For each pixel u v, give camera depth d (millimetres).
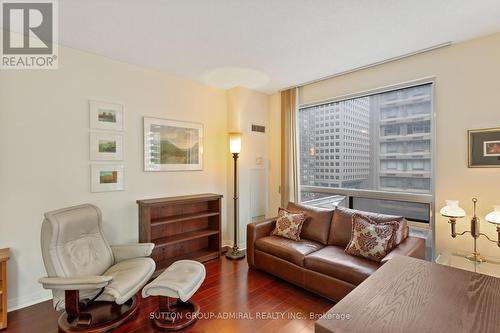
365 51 2861
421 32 2451
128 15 2164
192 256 3584
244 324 2180
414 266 1339
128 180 3193
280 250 2918
